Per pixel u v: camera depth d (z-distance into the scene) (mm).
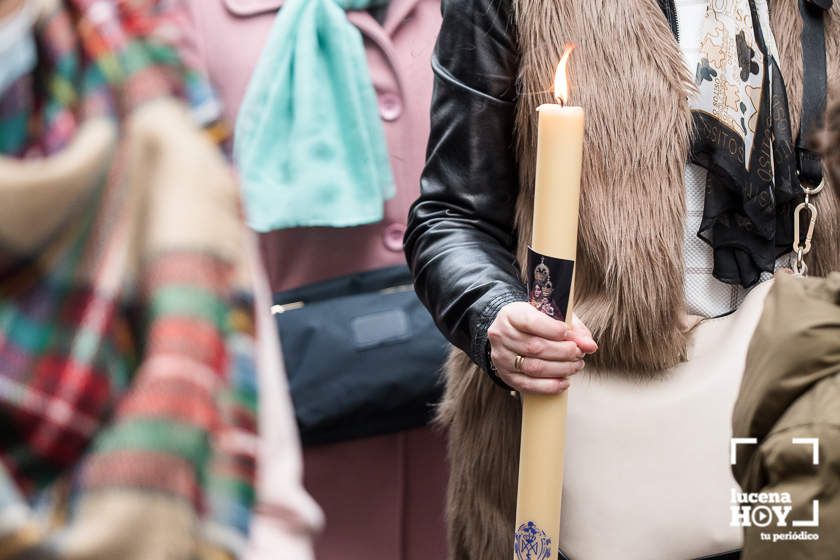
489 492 3605
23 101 1515
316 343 5059
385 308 5105
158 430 1223
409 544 5480
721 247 3438
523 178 3527
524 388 2924
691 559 3314
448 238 3559
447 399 3855
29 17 1538
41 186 1349
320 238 5176
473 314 3342
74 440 1342
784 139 3455
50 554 1148
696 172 3457
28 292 1381
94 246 1391
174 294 1321
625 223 3312
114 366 1357
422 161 5246
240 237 1410
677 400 3318
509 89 3527
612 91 3328
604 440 3318
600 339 3348
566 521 3344
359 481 5320
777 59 3488
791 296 2594
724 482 3287
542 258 2791
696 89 3367
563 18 3359
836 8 3551
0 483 1193
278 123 5066
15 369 1354
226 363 1318
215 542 1261
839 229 3506
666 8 3436
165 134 1432
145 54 1538
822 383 2449
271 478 1644
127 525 1167
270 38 5074
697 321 3447
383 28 5219
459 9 3570
